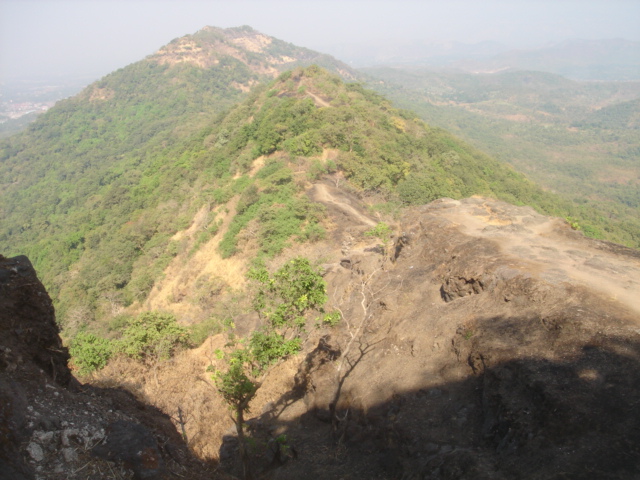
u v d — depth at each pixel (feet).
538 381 29.27
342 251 97.35
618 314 34.63
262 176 146.82
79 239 201.77
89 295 144.66
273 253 108.47
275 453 37.24
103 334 117.19
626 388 26.76
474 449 28.30
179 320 107.45
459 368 38.24
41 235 257.14
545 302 39.47
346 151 150.92
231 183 162.71
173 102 426.92
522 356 32.76
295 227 114.52
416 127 212.23
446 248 60.64
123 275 152.87
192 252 137.69
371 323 53.42
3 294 24.27
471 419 31.83
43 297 26.71
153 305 131.03
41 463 17.89
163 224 166.30
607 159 541.75
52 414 20.36
